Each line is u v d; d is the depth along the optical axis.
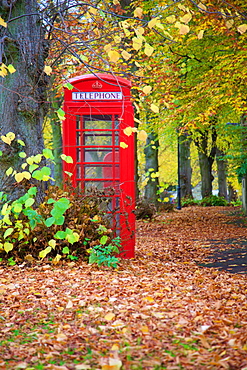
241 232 14.30
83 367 3.14
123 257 8.48
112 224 8.44
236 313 4.55
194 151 39.06
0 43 6.99
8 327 4.14
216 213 22.48
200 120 15.26
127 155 8.27
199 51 17.41
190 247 10.87
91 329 3.96
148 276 6.66
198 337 3.70
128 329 3.99
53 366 3.14
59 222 6.73
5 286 5.56
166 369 3.12
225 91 15.16
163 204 24.25
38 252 7.38
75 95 8.23
